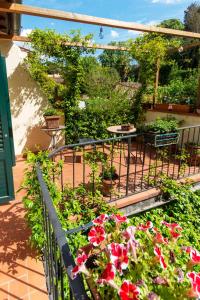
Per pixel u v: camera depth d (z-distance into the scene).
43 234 2.21
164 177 3.97
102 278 0.86
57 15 3.52
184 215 3.67
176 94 6.59
